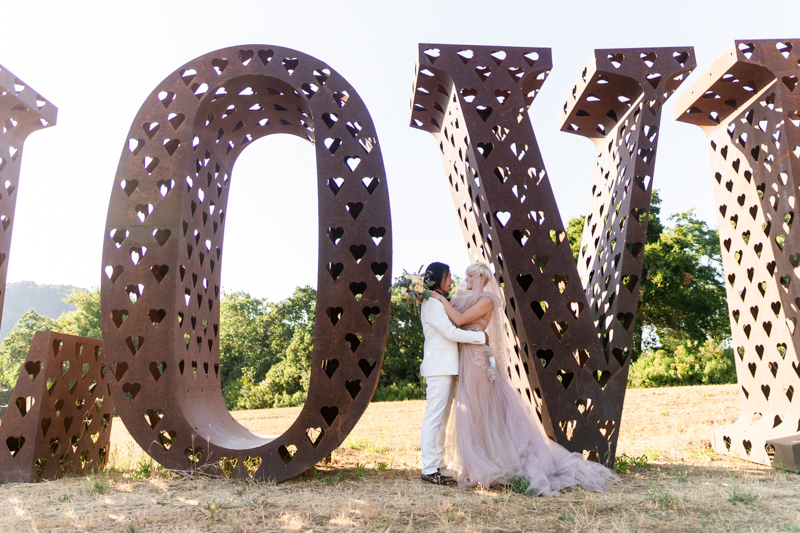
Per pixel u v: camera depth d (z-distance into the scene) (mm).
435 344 4129
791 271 4430
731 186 5309
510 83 4617
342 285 4148
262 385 27016
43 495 3621
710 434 5629
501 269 4559
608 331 4480
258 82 4629
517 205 4391
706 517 2895
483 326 4230
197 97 4516
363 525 2846
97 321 35406
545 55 4684
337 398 4047
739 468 4273
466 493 3557
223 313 34219
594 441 4164
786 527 2672
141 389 4090
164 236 4348
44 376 4207
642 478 3945
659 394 8742
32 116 5402
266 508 3221
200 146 4734
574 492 3543
